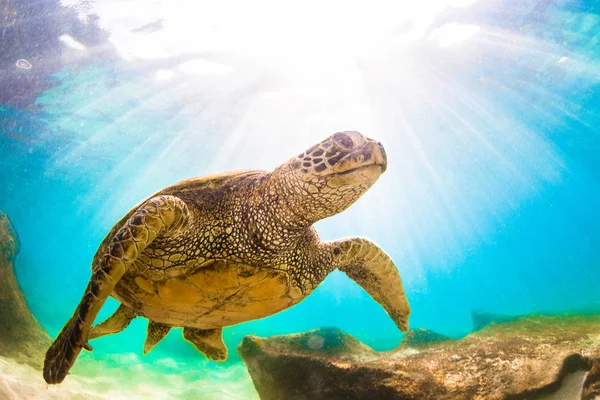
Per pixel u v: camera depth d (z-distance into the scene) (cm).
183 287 365
